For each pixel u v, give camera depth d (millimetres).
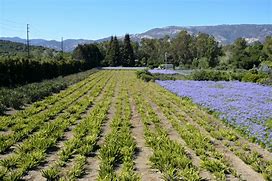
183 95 29562
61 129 15781
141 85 42531
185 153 12516
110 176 9789
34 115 19406
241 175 10586
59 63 57188
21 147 12281
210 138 15180
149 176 10352
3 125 16094
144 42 161000
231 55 101500
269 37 101125
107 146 12695
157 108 23734
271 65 65312
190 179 9766
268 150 13164
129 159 11500
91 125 16562
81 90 34719
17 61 37281
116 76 64312
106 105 24109
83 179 9977
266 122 17203
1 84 33156
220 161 11594
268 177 10141
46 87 32438
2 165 10609
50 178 9750
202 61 96250
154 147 13102
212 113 20875
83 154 12039
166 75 57125
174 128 17234
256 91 33094
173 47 133000
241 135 15531
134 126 17484
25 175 10109
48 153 12352
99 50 139500
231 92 31781
